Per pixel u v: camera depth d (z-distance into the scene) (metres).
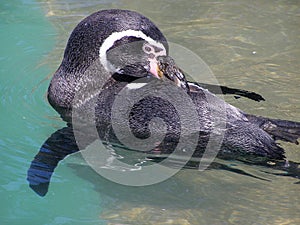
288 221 6.54
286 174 6.84
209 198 6.92
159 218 6.71
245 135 6.80
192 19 11.30
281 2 11.99
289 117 8.19
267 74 9.43
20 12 11.58
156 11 11.57
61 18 11.30
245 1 12.01
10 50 10.20
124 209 6.88
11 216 6.79
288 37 10.69
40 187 6.93
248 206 6.76
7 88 9.01
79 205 6.95
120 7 11.70
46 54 10.08
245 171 7.05
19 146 7.76
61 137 7.77
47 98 8.56
